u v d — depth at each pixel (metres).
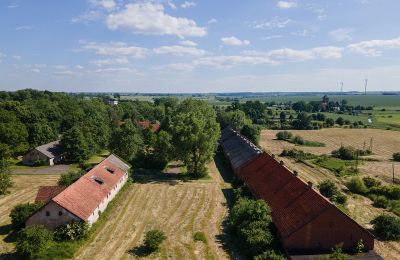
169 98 174.62
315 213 36.25
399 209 51.94
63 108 124.00
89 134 91.50
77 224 40.69
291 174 47.62
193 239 41.44
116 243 40.34
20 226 42.69
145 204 53.81
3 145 76.00
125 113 152.25
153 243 38.12
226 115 136.75
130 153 77.81
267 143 121.31
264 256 34.50
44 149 83.44
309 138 136.12
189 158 69.88
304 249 36.16
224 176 72.12
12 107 104.88
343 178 70.94
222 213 50.06
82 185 47.78
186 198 56.72
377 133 150.38
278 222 40.12
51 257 36.16
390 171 77.94
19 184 65.50
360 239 36.28
